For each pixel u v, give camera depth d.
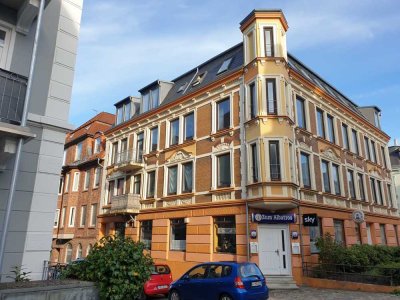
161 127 21.97
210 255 16.19
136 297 5.96
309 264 14.71
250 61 16.53
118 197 22.84
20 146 6.47
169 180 20.47
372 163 24.27
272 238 14.82
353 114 22.70
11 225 7.57
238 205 15.55
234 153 16.48
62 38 9.28
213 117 18.16
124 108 26.89
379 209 23.84
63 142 8.82
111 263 5.73
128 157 23.53
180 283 11.19
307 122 17.73
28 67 8.40
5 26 8.11
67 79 9.15
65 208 29.47
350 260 13.70
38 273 7.73
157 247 19.50
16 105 6.93
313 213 15.91
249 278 9.76
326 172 18.72
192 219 17.70
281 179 14.60
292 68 17.11
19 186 7.85
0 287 5.04
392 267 12.17
